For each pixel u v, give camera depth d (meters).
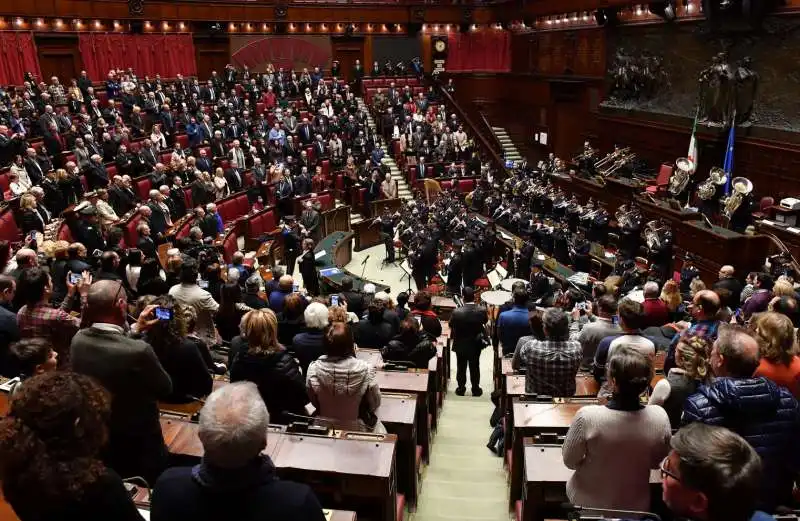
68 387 2.24
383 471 4.33
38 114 20.94
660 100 23.86
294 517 2.29
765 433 3.26
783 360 4.02
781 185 18.61
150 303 5.32
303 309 6.86
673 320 8.67
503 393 7.62
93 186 18.31
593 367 5.95
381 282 20.94
